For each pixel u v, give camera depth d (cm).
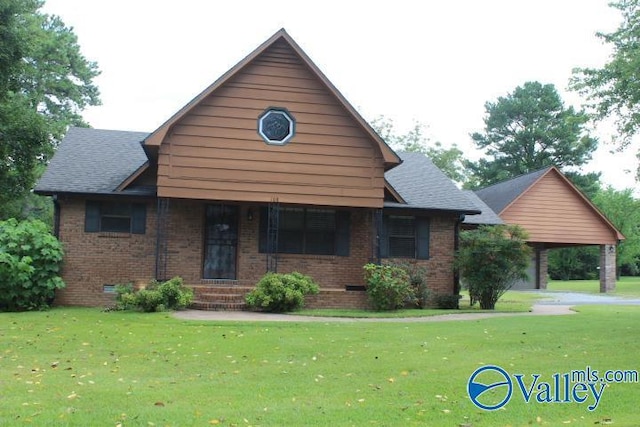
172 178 1742
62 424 596
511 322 1441
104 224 1852
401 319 1546
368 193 1847
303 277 1794
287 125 1830
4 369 862
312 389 763
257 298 1661
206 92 1753
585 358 963
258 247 1941
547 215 3331
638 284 4394
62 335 1165
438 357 973
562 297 2833
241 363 927
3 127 2267
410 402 704
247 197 1780
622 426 616
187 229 1894
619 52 1691
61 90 3753
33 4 2398
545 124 5534
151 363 923
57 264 1742
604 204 5169
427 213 2027
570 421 640
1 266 1611
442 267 2048
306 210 1978
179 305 1655
